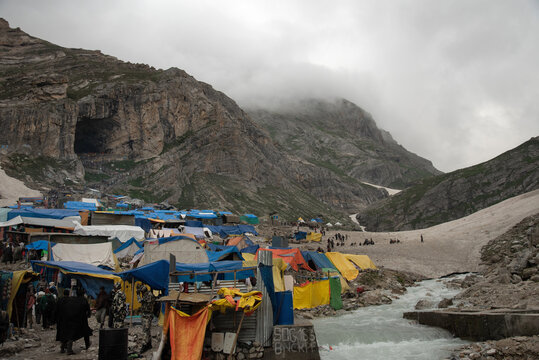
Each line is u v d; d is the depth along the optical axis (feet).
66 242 103.30
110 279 61.36
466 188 632.38
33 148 342.44
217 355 45.60
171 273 54.70
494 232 212.23
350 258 140.87
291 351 46.91
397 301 105.29
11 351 42.93
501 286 92.48
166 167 453.99
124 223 167.94
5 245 108.78
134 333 54.39
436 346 59.88
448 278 149.89
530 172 578.66
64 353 43.73
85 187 330.54
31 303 55.88
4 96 390.83
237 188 515.50
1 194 239.91
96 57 599.57
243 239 148.97
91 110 414.82
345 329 69.51
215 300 45.60
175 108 519.60
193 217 250.37
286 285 84.17
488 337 61.21
